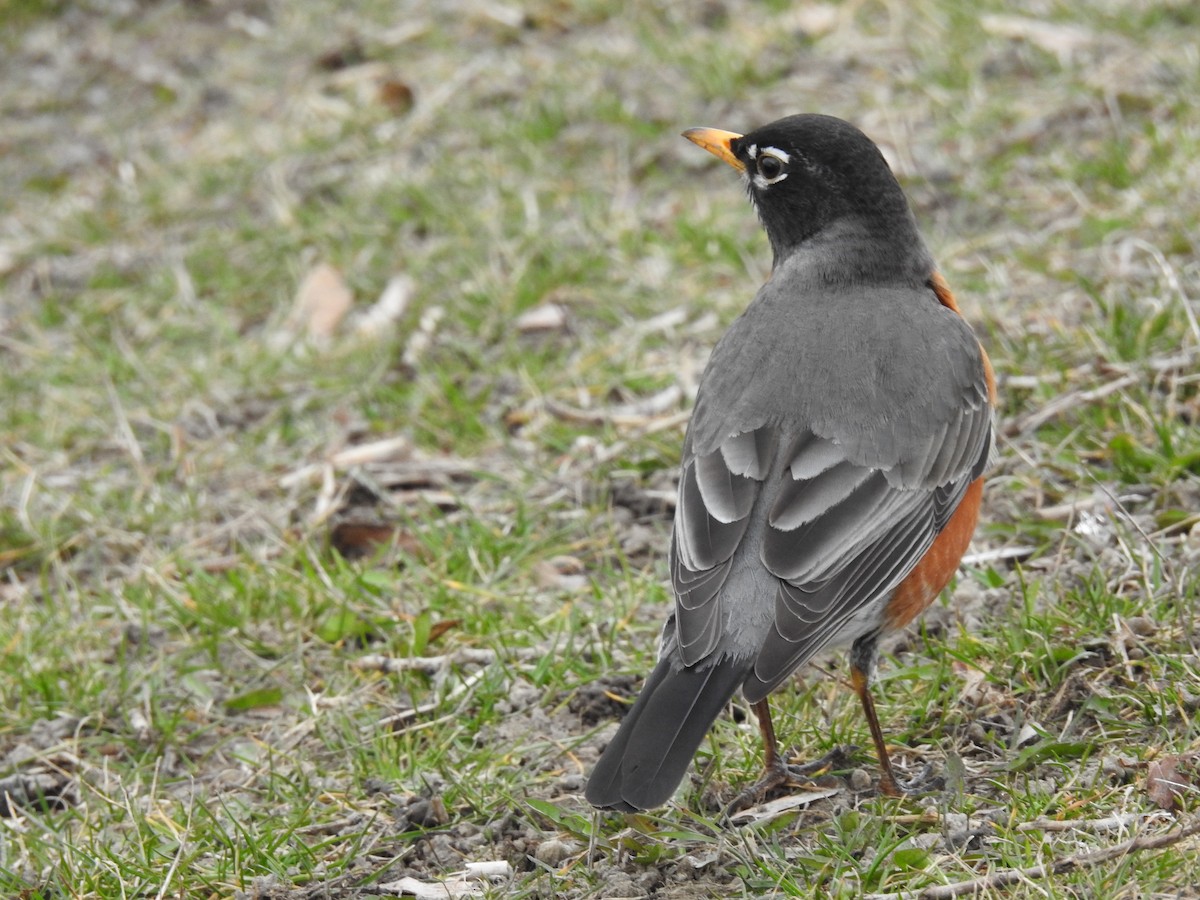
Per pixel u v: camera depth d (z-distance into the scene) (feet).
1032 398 39.06
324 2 67.26
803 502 27.09
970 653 30.81
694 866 26.71
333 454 42.91
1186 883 23.77
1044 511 35.19
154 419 46.03
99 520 41.57
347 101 60.23
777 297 31.27
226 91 63.21
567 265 49.06
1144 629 30.40
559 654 33.55
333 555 38.93
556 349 46.80
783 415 28.35
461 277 49.90
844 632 27.94
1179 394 37.83
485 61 60.95
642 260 49.60
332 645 35.47
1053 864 24.40
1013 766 27.91
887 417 28.22
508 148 55.36
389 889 27.17
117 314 52.03
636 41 60.49
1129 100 51.90
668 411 42.88
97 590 39.11
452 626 35.01
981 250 46.88
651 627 34.22
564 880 26.66
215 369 48.14
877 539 27.22
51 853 29.58
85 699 34.42
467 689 32.60
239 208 55.93
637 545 37.88
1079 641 30.35
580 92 57.57
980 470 29.68
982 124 52.65
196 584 37.63
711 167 53.83
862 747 29.63
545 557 37.65
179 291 52.03
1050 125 52.03
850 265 31.30
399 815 28.94
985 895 24.00
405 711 32.76
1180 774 26.37
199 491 42.70
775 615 25.77
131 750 33.24
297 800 30.07
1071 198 48.03
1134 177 47.60
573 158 54.90
